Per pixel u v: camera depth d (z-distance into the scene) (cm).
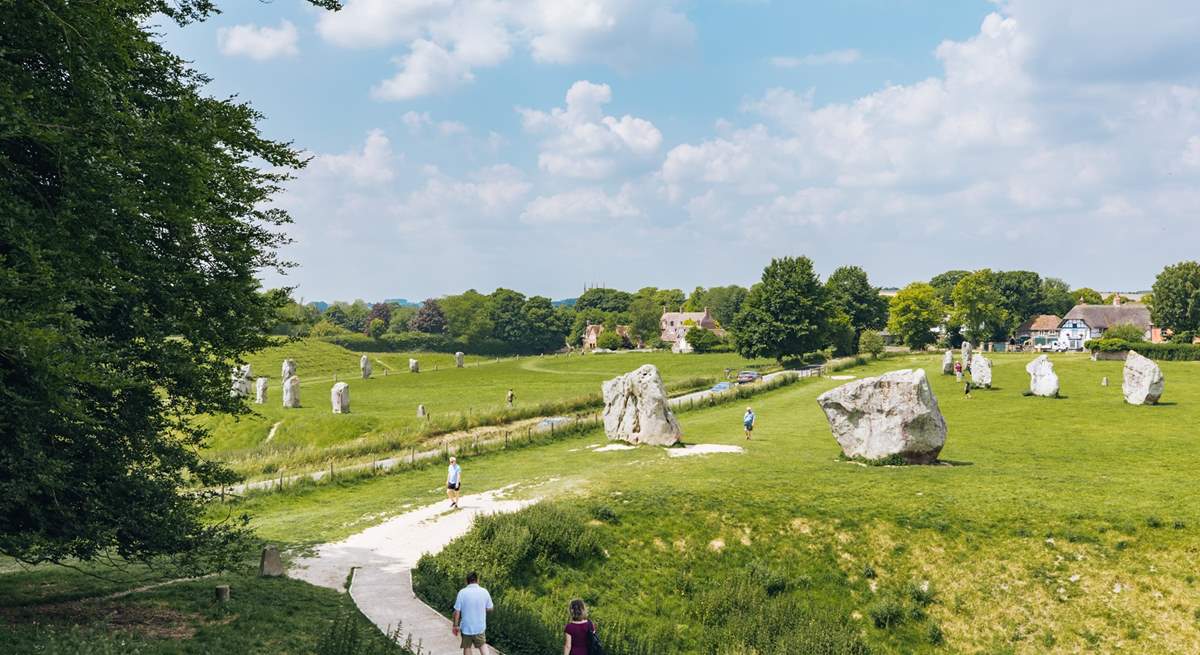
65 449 1688
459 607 1647
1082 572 2414
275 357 11656
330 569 2448
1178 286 12112
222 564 1988
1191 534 2456
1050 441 4412
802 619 2364
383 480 4072
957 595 2434
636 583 2616
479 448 4688
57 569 2266
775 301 10581
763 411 6162
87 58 1518
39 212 1477
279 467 4469
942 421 3709
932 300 13962
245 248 2020
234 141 1942
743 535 2828
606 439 5006
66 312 1421
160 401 1889
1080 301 19938
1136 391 5512
